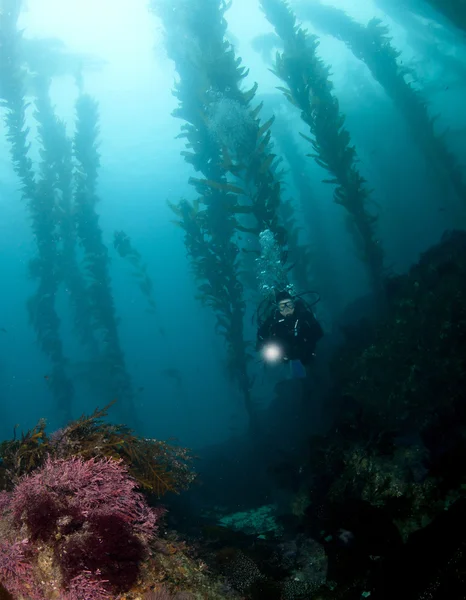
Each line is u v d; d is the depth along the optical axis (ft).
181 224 32.71
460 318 18.81
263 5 39.40
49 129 49.34
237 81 28.37
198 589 8.24
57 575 6.67
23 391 159.02
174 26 31.22
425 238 64.59
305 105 31.76
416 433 17.99
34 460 9.63
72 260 49.88
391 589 8.46
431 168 50.47
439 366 18.24
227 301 31.14
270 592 9.50
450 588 7.52
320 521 13.53
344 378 23.71
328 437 18.44
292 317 21.36
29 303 43.29
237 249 30.94
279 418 34.12
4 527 7.29
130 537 8.21
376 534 10.80
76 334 51.03
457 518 8.71
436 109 117.70
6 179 98.43
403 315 21.81
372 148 70.44
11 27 38.68
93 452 9.87
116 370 42.63
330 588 10.14
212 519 20.21
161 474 10.35
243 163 27.30
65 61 63.36
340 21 67.67
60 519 7.14
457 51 105.50
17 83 39.45
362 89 90.22
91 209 45.34
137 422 43.93
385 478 14.06
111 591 7.06
